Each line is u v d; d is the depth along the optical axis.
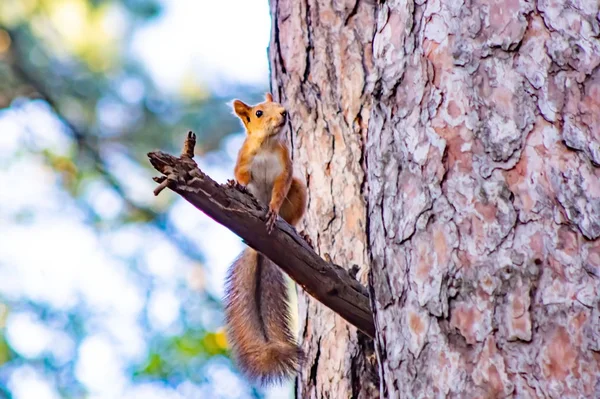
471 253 6.66
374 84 7.69
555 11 7.00
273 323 9.97
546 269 6.40
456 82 7.08
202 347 14.93
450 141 6.98
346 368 9.49
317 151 10.55
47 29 20.02
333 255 9.99
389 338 7.00
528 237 6.51
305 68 10.95
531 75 6.89
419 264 6.89
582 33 6.95
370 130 7.68
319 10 11.02
